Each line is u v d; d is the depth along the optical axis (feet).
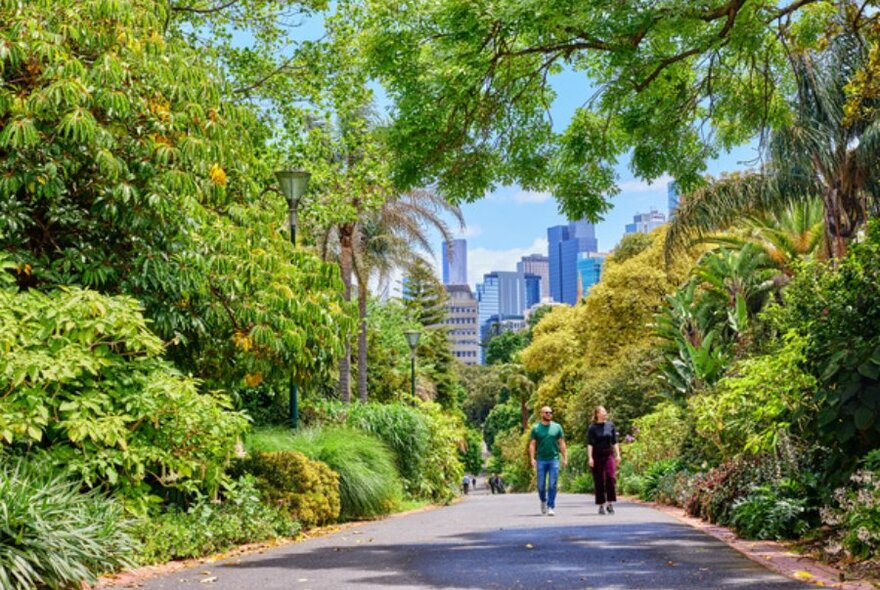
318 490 41.98
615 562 25.72
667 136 42.75
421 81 37.27
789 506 30.86
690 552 27.96
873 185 69.00
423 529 40.01
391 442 64.64
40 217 35.68
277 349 38.99
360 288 119.14
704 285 93.30
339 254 119.85
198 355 41.39
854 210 70.13
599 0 32.19
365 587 22.13
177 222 37.17
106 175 33.81
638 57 38.06
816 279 32.91
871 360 26.89
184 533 29.63
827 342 30.40
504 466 242.17
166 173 35.06
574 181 43.60
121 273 35.68
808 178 73.05
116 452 28.25
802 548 28.07
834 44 65.36
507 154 41.93
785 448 34.65
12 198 32.81
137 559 26.61
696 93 42.96
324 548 32.37
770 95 43.93
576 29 34.32
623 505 61.00
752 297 86.02
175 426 30.55
